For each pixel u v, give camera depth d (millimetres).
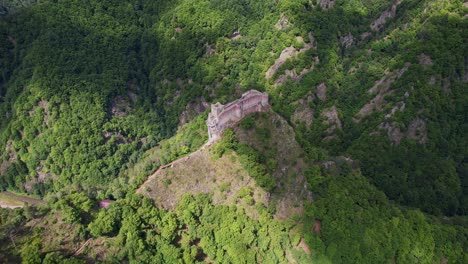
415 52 144625
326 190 106875
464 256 107250
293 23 168000
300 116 153000
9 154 158875
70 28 178750
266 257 100875
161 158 123625
